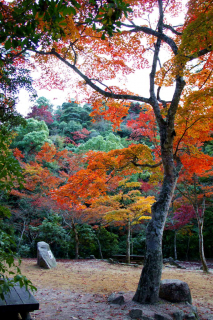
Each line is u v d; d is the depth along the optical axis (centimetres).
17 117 565
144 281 450
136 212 1160
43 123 2166
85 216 1329
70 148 2206
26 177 1288
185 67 466
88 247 1462
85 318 381
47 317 385
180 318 386
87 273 840
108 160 631
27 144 1912
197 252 1616
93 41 586
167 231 1645
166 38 546
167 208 491
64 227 1468
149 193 1605
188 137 655
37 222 1421
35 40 212
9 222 1308
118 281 712
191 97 521
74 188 646
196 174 1030
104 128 2817
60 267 941
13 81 528
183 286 472
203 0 474
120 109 664
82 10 478
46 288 594
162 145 515
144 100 554
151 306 425
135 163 635
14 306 251
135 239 1627
